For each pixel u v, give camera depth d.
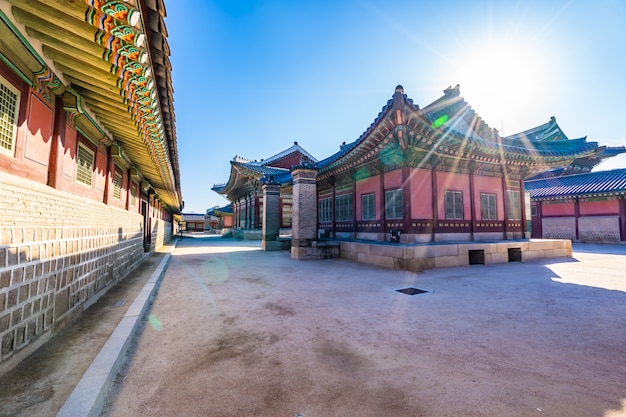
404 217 11.73
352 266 11.23
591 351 3.70
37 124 3.74
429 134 10.47
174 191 15.41
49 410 2.32
